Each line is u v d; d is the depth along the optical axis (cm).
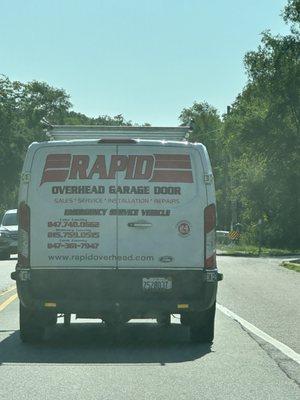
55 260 1141
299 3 5550
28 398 830
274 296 2014
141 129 1332
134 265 1141
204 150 1155
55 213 1143
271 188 6259
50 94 10944
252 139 5950
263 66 5712
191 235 1144
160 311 1143
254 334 1317
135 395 845
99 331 1376
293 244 6344
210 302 1145
